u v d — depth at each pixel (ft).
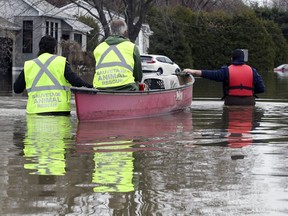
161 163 16.05
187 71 36.04
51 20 126.00
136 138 20.88
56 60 27.55
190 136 21.66
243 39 160.25
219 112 32.24
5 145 18.85
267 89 60.13
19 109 32.48
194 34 157.69
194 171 15.03
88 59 112.57
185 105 34.42
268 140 20.76
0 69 116.98
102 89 27.91
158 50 146.20
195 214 11.31
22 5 121.39
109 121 26.17
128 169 15.16
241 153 17.85
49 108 27.35
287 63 182.19
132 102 27.68
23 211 11.32
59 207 11.59
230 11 134.10
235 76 35.81
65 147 18.54
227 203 12.05
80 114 25.25
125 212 11.34
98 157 16.78
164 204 11.91
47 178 13.93
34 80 27.40
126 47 28.37
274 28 179.73
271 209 11.68
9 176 14.08
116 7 84.53
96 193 12.62
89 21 136.46
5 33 110.73
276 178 14.33
